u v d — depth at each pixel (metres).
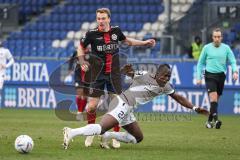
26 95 62.50
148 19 78.44
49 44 78.31
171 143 33.72
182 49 68.19
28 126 43.66
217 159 27.23
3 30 81.00
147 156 27.94
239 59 61.31
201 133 40.03
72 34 79.62
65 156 27.33
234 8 70.06
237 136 38.25
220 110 58.75
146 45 32.31
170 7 71.31
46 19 82.25
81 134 29.09
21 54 76.06
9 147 30.20
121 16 79.12
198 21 69.69
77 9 82.31
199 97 58.59
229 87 58.31
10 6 81.31
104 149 30.30
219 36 43.47
